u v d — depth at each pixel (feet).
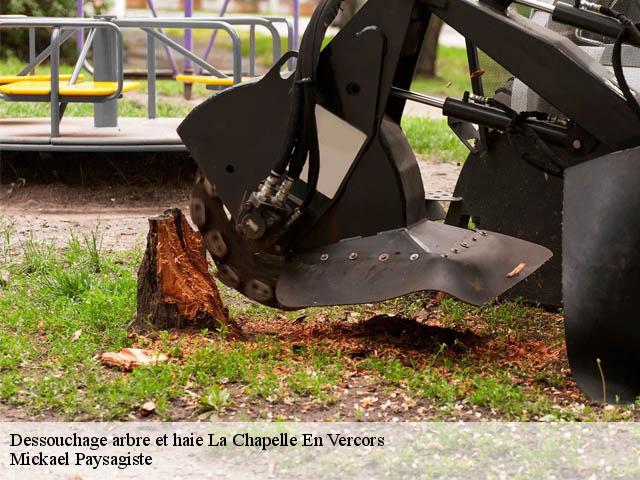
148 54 47.67
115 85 40.50
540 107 26.03
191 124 22.85
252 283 23.27
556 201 26.66
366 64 21.22
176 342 22.29
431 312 26.05
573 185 19.38
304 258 22.15
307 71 21.31
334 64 21.48
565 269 19.19
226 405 19.29
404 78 22.35
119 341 22.36
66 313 24.73
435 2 20.94
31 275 28.76
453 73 108.78
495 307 26.50
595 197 19.13
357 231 21.94
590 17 19.98
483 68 27.58
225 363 20.77
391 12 21.07
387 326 23.81
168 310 22.98
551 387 20.56
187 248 23.44
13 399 19.69
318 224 22.15
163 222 22.97
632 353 18.84
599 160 19.29
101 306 24.64
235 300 26.91
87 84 40.83
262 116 22.31
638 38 19.65
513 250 21.53
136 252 31.35
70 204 38.04
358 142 21.48
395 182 21.61
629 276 18.74
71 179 39.24
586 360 19.17
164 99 71.15
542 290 27.04
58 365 21.29
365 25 21.27
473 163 28.17
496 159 27.66
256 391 19.77
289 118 21.47
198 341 22.16
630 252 18.72
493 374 20.95
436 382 20.16
